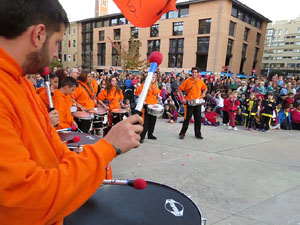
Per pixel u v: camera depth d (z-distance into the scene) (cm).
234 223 242
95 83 542
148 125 537
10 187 53
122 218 114
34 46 64
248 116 714
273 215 260
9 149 54
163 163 396
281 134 671
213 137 590
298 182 347
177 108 941
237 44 2712
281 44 7294
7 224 56
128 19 105
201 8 2530
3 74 62
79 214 115
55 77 317
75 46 4128
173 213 120
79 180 60
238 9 2652
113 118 498
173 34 2802
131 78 1228
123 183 113
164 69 2888
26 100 69
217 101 915
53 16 65
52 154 74
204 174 359
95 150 65
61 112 304
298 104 782
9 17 58
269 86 894
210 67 2523
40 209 56
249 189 318
